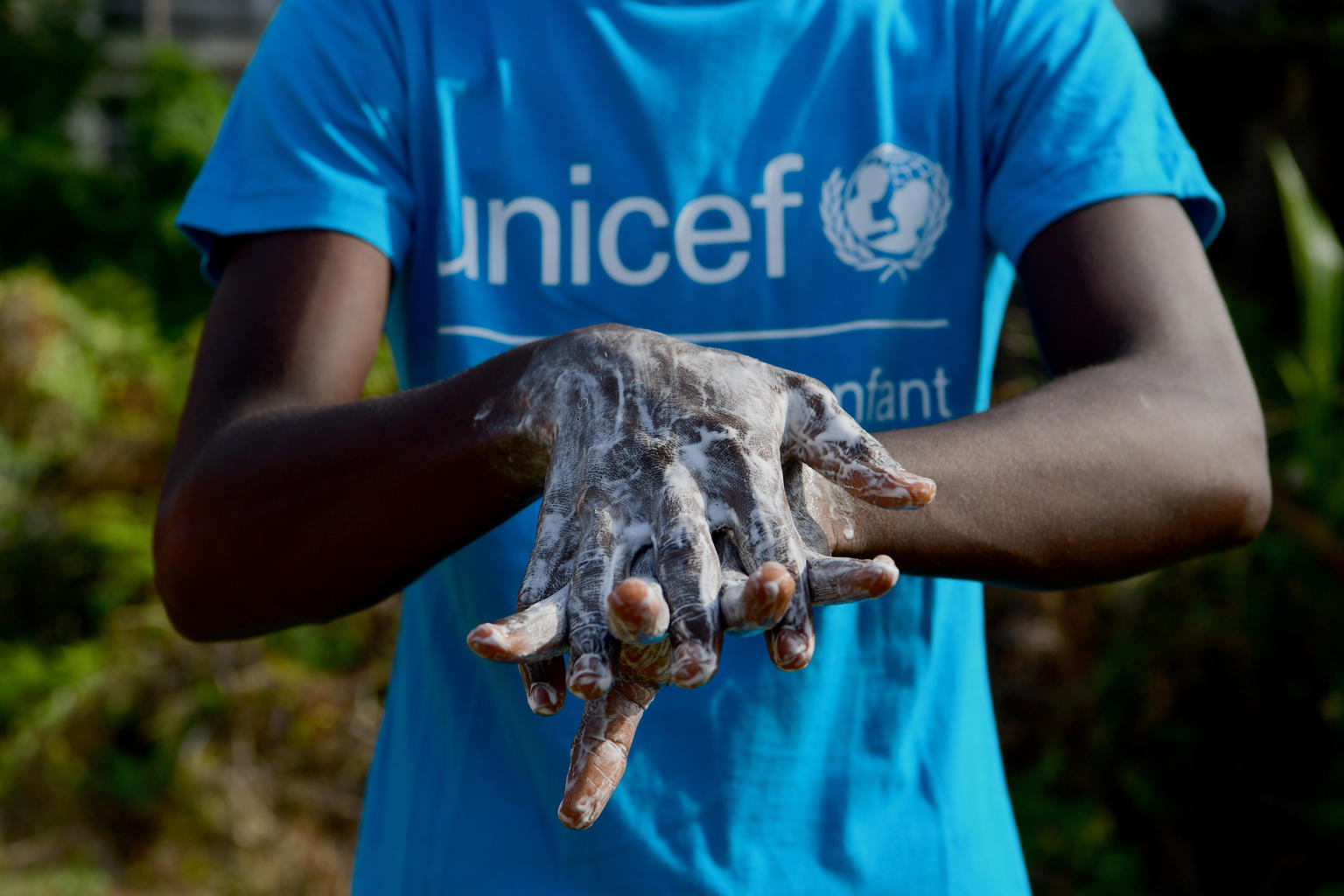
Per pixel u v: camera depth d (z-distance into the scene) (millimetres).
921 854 797
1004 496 614
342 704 2984
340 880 2832
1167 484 636
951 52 814
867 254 801
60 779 2920
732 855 775
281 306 724
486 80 807
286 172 761
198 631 692
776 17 811
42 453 3498
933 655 813
